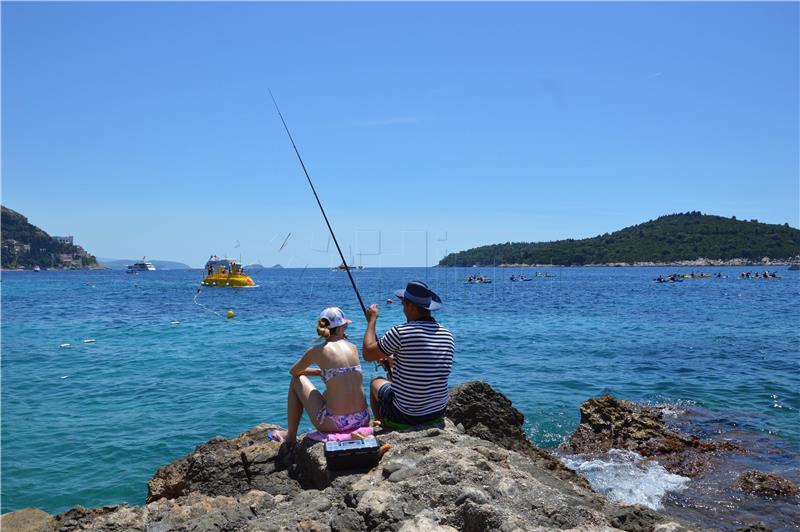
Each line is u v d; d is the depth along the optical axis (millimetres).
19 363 16500
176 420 10586
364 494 4109
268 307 39281
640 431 9734
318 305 41188
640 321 28328
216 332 24000
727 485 7844
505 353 18266
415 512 3885
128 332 24078
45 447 9109
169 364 16250
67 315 32844
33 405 11656
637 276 122188
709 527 6652
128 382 13828
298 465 5250
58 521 5055
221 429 10070
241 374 14797
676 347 19406
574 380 14109
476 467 4371
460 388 7703
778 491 7590
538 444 9602
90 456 8742
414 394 5328
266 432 6473
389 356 5605
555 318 30109
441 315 32156
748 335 22625
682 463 8672
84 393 12703
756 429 10211
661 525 3951
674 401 12117
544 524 3717
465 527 3723
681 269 176500
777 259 189750
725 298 48406
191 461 5957
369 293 59000
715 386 13406
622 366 15906
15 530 4902
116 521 4594
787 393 12680
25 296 55000
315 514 4039
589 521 3758
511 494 4039
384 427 5531
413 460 4625
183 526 4258
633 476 8219
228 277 66875
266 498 4543
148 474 8109
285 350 18859
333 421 5113
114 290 68125
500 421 7621
